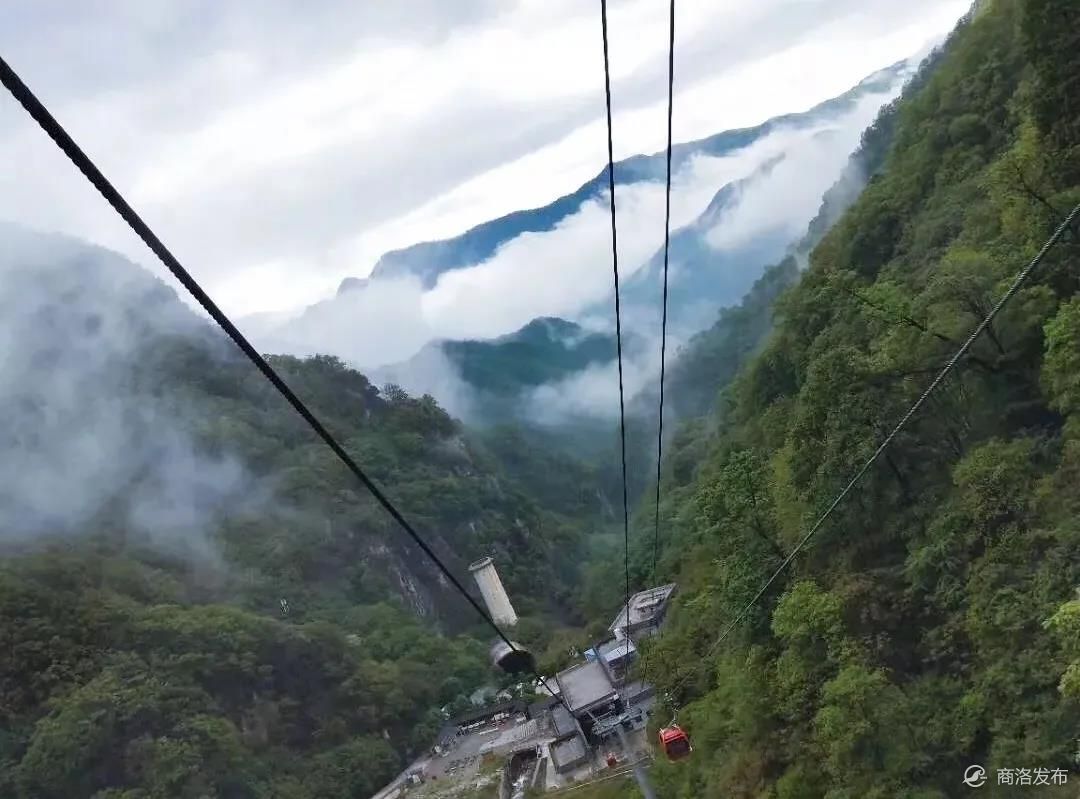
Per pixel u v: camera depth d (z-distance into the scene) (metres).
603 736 60.84
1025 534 28.22
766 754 36.41
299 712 82.12
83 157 5.52
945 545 31.09
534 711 76.25
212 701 75.50
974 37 56.03
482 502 151.62
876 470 35.53
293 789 72.94
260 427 140.75
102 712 67.69
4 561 86.88
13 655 74.25
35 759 64.81
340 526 124.94
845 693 29.48
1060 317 28.27
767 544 41.69
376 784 76.56
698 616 54.12
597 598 106.50
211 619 84.12
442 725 83.94
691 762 43.50
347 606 110.25
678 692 50.59
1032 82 35.69
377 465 144.75
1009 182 33.91
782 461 43.22
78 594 84.94
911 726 28.59
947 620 30.75
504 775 63.03
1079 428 28.39
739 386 82.00
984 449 31.30
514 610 119.19
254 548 114.25
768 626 40.78
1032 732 24.89
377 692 86.81
